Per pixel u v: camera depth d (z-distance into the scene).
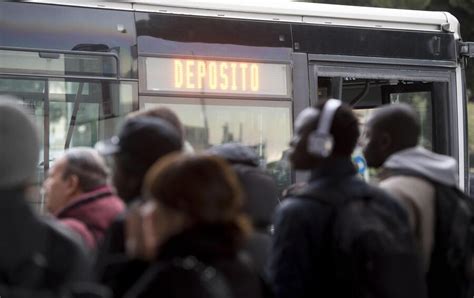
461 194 7.57
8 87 12.73
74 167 7.63
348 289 6.41
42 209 12.70
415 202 7.28
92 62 13.37
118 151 6.32
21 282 4.79
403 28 16.25
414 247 6.45
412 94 16.77
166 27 14.04
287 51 15.03
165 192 4.82
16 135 4.89
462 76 16.88
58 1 13.21
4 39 12.75
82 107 13.25
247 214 7.39
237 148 7.67
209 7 14.44
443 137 16.66
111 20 13.60
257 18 14.88
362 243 6.28
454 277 7.37
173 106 13.97
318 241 6.49
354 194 6.54
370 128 7.68
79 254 5.02
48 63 13.04
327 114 6.74
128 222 5.37
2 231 4.81
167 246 4.80
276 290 6.52
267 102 14.77
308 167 6.77
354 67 15.63
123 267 5.32
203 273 4.66
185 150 7.38
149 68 13.82
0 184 4.85
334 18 15.59
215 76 14.36
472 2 34.59
